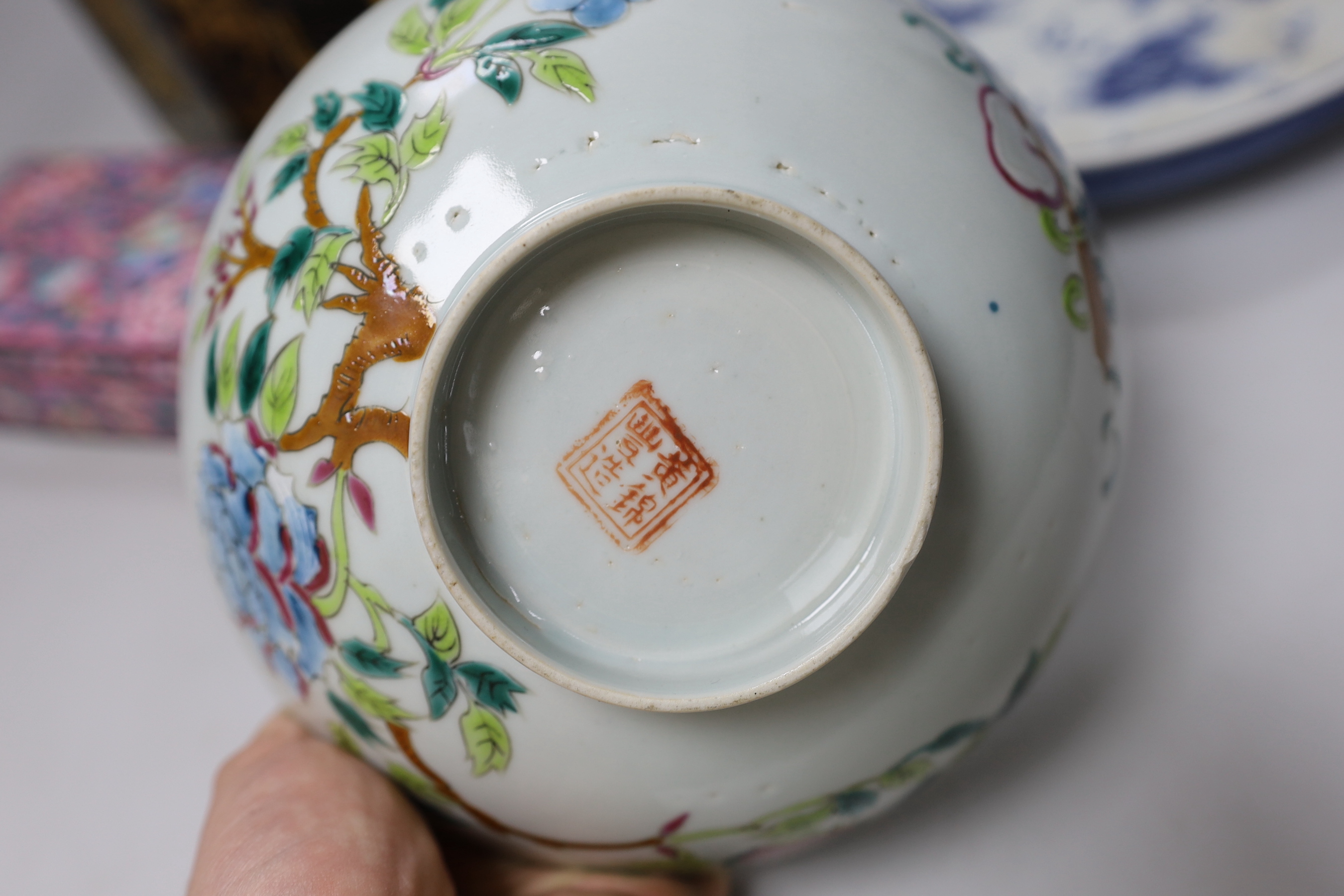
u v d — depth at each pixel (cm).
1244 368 49
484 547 32
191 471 36
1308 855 41
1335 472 47
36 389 59
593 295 32
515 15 34
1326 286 50
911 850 43
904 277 33
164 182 63
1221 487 48
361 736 36
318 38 59
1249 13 54
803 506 32
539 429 32
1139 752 44
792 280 32
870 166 33
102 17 60
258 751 40
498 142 32
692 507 32
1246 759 43
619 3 33
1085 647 46
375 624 33
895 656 34
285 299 33
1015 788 44
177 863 48
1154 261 53
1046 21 58
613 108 32
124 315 54
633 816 35
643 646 32
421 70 34
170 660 54
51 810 50
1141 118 51
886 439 32
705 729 33
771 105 32
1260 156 50
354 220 33
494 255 31
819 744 34
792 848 38
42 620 56
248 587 36
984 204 34
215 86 63
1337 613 45
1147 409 49
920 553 33
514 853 38
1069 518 35
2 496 62
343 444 32
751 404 32
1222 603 46
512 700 33
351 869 35
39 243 59
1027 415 34
